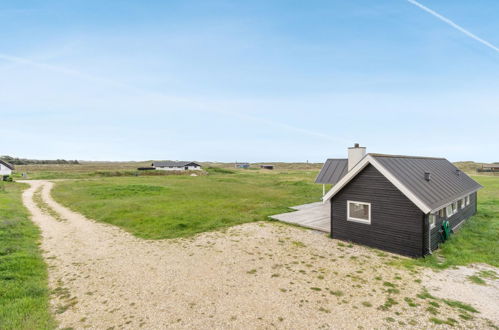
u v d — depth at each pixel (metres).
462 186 15.12
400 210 10.52
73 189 32.97
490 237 12.43
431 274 8.59
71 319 6.14
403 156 14.00
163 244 12.05
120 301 6.99
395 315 6.23
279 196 28.62
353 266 9.31
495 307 6.61
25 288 7.51
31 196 27.73
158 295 7.30
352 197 12.12
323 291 7.46
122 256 10.52
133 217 17.31
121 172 66.06
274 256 10.35
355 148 16.25
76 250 11.29
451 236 12.50
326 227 14.45
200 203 23.19
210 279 8.32
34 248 11.32
